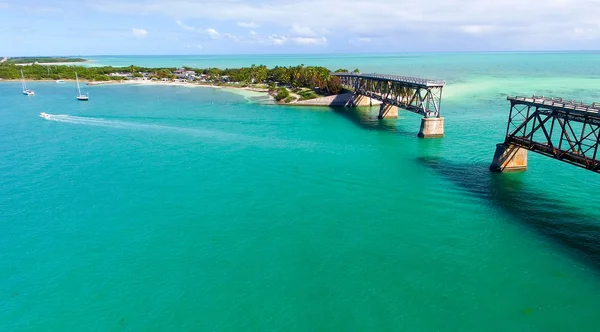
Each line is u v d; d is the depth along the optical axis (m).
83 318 32.28
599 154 68.19
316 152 74.25
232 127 98.69
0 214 50.66
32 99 156.38
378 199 52.38
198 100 153.38
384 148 76.62
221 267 38.16
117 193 56.47
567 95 135.38
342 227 45.09
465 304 32.22
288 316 31.55
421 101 86.69
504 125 94.75
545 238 41.62
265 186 57.78
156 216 49.06
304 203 51.72
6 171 66.62
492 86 170.88
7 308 33.62
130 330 30.83
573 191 53.34
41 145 82.88
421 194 53.53
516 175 59.59
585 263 37.09
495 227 44.16
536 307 31.70
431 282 35.03
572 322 30.09
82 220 48.56
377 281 35.38
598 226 43.81
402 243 41.44
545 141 76.50
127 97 163.50
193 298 34.00
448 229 44.06
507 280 35.06
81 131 95.56
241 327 30.64
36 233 45.78
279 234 43.88
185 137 88.12
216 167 66.56
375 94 116.88
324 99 136.75
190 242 42.78
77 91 187.00
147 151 77.12
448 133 88.31
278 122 105.44
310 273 36.75
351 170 63.72
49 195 56.31
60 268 38.97
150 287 35.66
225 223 46.75
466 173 61.19
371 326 30.23
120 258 40.28
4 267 39.25
